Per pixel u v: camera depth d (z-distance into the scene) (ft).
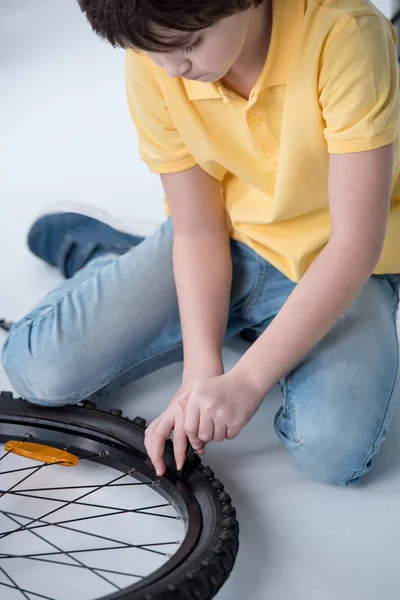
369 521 4.15
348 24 3.65
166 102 4.21
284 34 3.73
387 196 3.87
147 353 4.89
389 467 4.51
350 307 4.50
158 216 6.81
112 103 8.71
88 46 9.94
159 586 3.33
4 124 8.38
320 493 4.34
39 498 4.29
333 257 3.92
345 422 4.19
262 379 4.00
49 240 6.07
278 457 4.60
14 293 5.98
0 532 4.07
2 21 10.55
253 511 4.23
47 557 3.93
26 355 4.67
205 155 4.33
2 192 7.23
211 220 4.66
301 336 3.98
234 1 3.22
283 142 3.97
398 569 3.86
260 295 4.85
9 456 4.61
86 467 4.54
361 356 4.33
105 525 4.15
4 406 4.66
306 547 4.00
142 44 3.24
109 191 7.20
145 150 4.58
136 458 4.37
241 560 3.93
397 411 4.86
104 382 4.77
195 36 3.29
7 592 3.73
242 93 4.00
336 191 3.87
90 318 4.72
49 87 9.09
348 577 3.83
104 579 3.75
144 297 4.82
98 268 5.32
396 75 3.83
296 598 3.72
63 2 10.96
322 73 3.73
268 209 4.40
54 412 4.63
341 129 3.75
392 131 3.78
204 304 4.52
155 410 4.99
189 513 3.97
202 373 4.27
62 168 7.59
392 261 4.52
